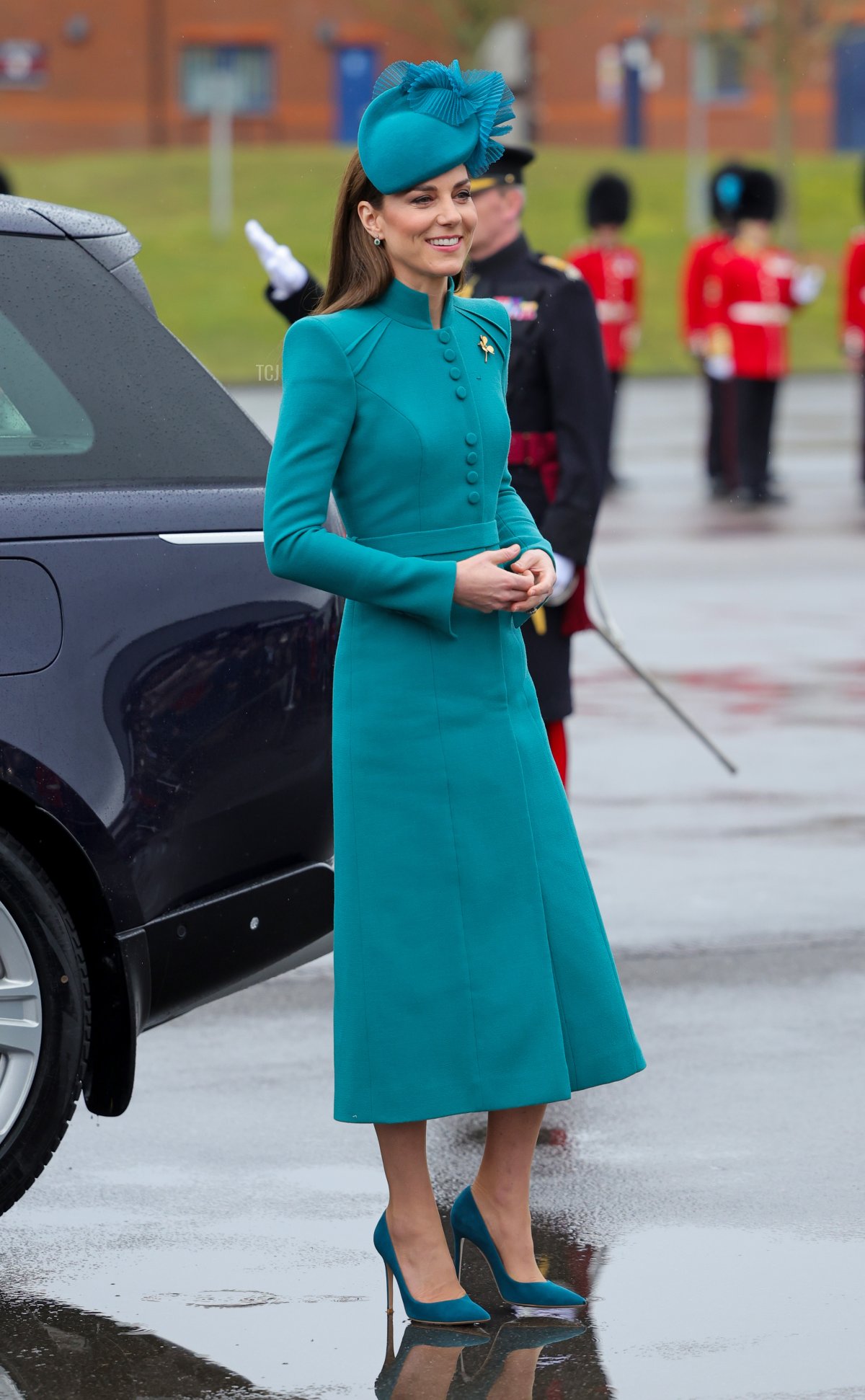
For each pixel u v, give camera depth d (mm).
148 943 14117
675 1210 15094
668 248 112312
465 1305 13414
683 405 83938
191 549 14250
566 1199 15305
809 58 120062
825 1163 15961
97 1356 12922
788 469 64875
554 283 19719
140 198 118188
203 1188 15562
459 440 13117
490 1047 13219
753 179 57938
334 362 12906
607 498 58938
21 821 14000
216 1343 13109
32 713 13680
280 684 14555
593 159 132750
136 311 14602
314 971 21109
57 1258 14383
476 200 19688
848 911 22516
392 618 13148
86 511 13984
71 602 13836
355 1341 13148
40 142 148250
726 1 121688
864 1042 18641
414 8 133125
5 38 147250
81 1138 16562
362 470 13070
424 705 13133
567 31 154750
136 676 14000
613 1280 13977
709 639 37906
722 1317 13398
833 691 33594
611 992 13633
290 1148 16344
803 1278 13961
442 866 13156
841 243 118812
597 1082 13562
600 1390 12469
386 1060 13195
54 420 14180
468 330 13391
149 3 148625
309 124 151875
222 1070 18109
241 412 14727
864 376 60281
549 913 13445
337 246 13234
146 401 14453
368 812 13188
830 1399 12328
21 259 14367
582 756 29562
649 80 154875
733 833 25562
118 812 13898
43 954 13844
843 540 50219
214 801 14336
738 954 21094
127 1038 14164
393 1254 13609
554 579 13266
